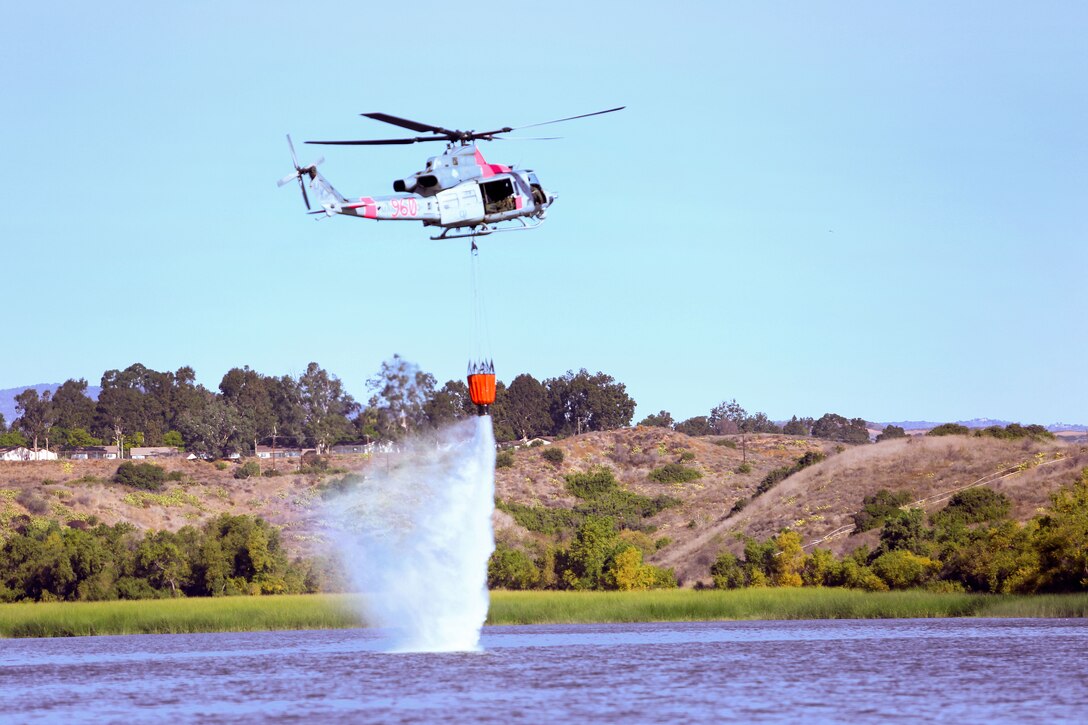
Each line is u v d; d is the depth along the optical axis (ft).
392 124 191.62
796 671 213.87
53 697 198.39
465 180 199.11
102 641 308.19
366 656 249.96
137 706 187.73
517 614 328.90
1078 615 312.29
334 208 194.08
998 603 320.91
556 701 184.65
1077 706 173.99
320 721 171.63
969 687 191.62
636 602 342.23
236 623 332.39
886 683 197.47
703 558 463.01
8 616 335.88
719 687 196.24
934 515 441.27
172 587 421.18
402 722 169.99
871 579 368.48
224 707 185.06
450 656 246.27
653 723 165.78
